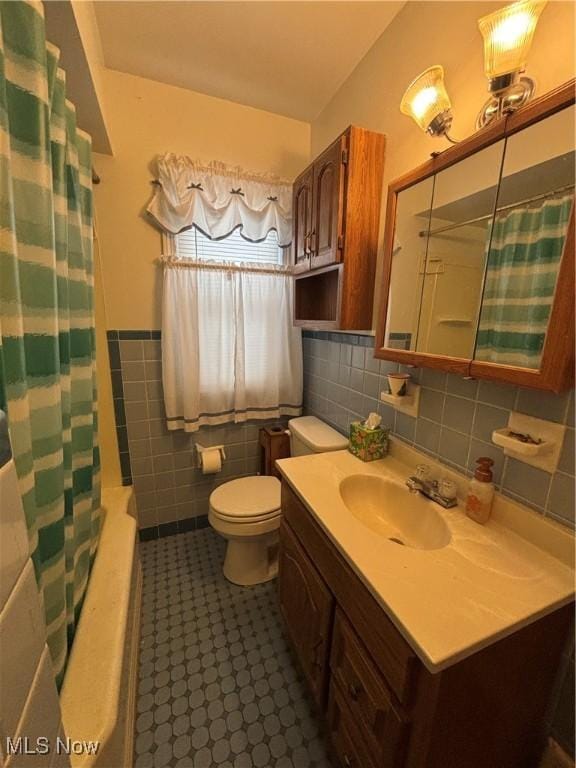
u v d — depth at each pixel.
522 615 0.65
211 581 1.69
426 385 1.16
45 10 0.79
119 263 1.68
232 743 1.04
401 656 0.64
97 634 0.91
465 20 0.95
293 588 1.19
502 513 0.91
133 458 1.89
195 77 1.56
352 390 1.62
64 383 0.87
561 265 0.67
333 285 1.68
